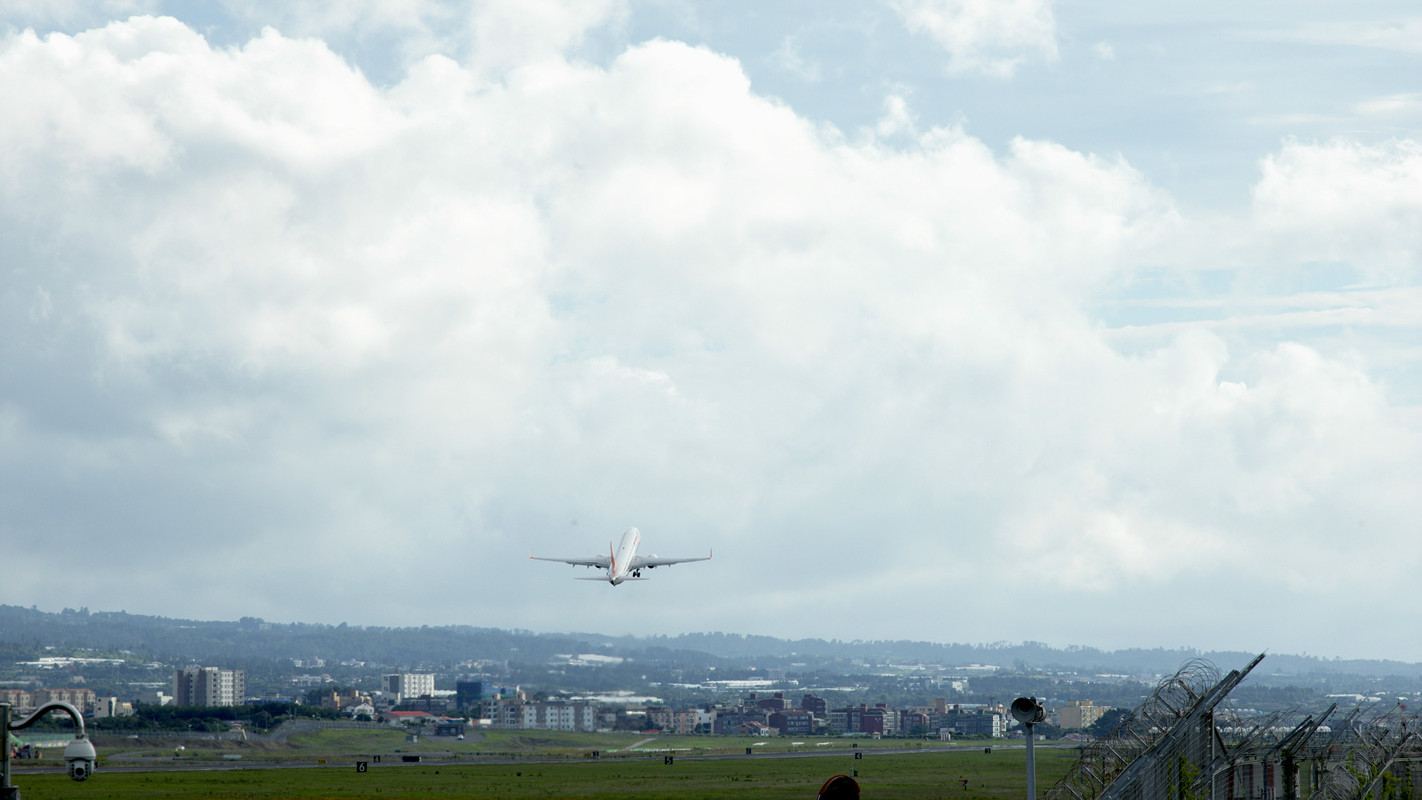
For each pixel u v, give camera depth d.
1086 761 51.41
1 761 27.28
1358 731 56.84
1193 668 51.62
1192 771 49.91
